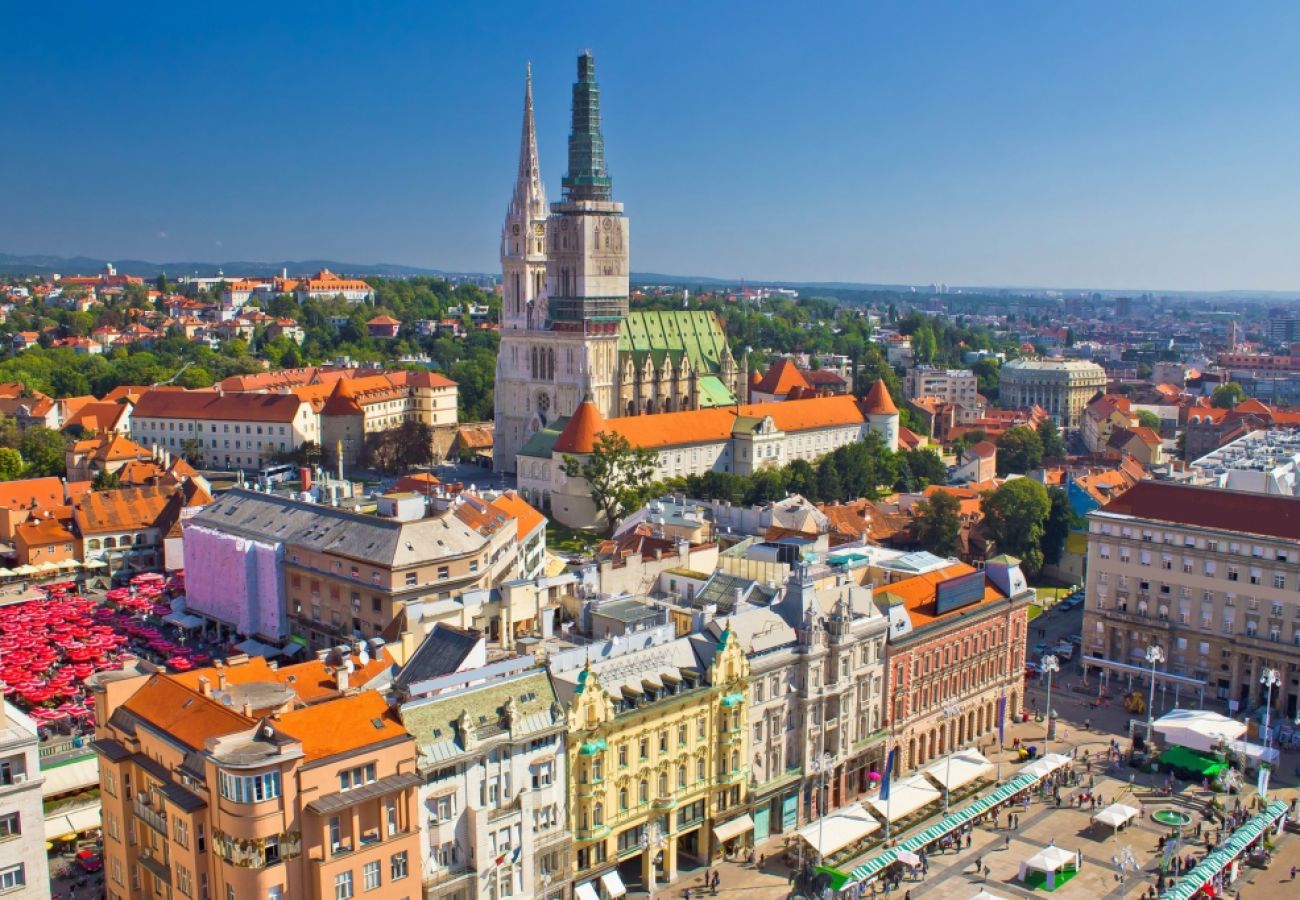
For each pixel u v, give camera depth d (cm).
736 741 14325
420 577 17925
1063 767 17362
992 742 18738
